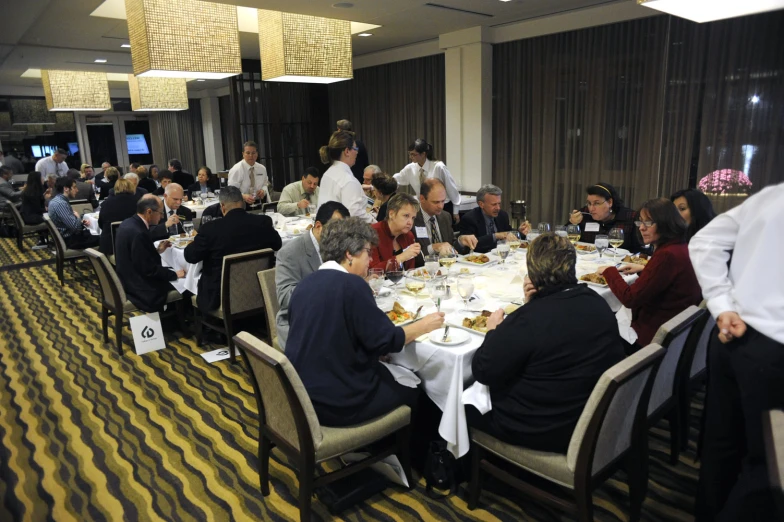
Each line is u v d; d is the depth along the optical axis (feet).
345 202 12.39
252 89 26.08
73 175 25.45
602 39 18.39
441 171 18.29
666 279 7.73
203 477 7.75
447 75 22.21
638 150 18.25
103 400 10.04
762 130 15.40
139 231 11.64
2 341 13.03
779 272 4.40
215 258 11.25
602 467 5.73
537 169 21.12
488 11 18.07
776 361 4.35
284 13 15.96
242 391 10.34
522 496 7.16
